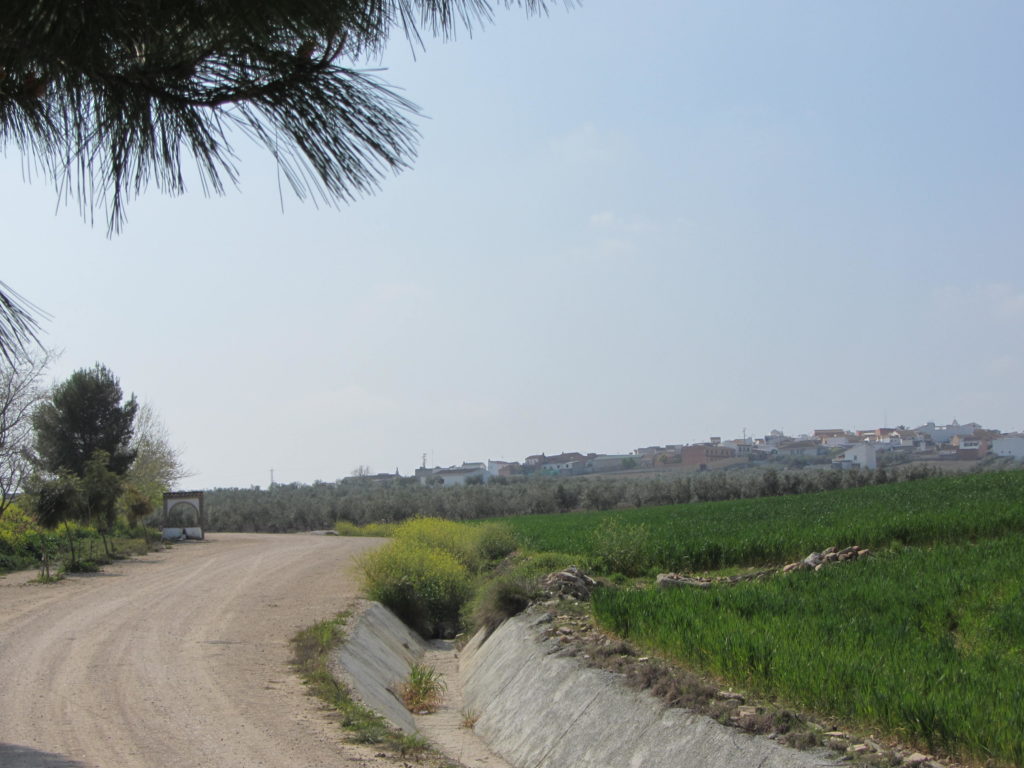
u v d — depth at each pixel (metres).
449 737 12.88
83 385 50.12
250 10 3.44
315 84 3.84
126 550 38.09
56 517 30.53
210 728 10.10
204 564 33.12
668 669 10.57
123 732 9.78
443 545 32.41
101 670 13.41
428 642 23.02
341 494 115.62
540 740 10.98
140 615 19.64
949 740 6.99
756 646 9.96
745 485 76.88
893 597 13.70
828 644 10.15
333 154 3.92
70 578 28.02
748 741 7.83
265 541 48.62
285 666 14.20
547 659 12.97
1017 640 11.02
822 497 51.03
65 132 3.93
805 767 7.06
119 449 51.69
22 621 18.66
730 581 21.05
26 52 3.38
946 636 11.02
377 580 23.67
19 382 35.53
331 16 3.59
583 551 28.02
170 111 3.89
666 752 8.58
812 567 21.48
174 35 3.54
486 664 16.31
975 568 16.31
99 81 3.72
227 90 3.87
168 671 13.48
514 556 29.95
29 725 9.99
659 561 25.23
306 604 21.84
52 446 49.50
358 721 10.77
